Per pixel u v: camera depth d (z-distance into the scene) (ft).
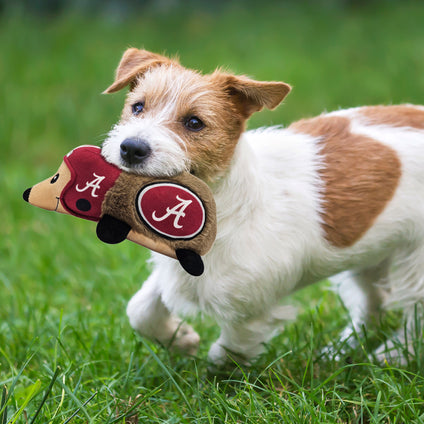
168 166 10.17
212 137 10.85
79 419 10.63
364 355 13.44
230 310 11.85
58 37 42.63
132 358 12.37
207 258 11.49
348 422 11.12
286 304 13.19
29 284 16.78
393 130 12.84
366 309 14.80
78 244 18.67
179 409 11.24
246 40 43.52
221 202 11.28
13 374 12.30
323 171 12.19
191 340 13.37
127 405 11.03
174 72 11.36
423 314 13.16
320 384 11.48
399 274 13.17
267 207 11.64
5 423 10.30
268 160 12.04
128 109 11.39
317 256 12.28
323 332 14.39
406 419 10.59
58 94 34.09
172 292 12.07
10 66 37.06
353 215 12.11
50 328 14.01
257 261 11.48
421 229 12.59
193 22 48.11
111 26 45.88
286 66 37.63
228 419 10.92
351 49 40.93
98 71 36.42
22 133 30.45
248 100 11.39
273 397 11.15
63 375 11.65
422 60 36.91
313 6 51.85
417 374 11.84
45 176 23.79
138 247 18.56
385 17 48.19
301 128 12.99
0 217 20.92
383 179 12.22
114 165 10.22
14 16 45.60
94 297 16.25
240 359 12.67
